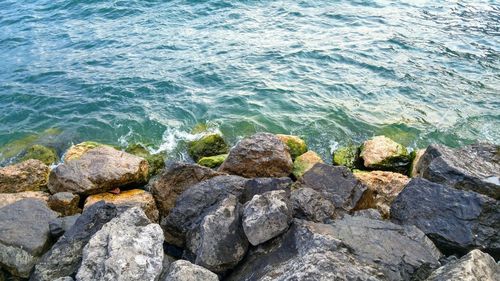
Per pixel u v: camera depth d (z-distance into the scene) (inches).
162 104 826.2
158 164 651.5
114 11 1262.3
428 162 550.3
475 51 965.8
